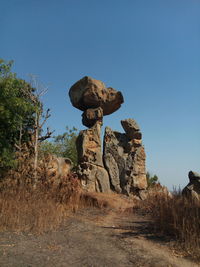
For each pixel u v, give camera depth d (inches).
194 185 588.4
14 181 559.5
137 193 775.1
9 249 260.8
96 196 675.4
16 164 599.8
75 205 567.5
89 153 783.1
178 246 284.8
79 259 242.1
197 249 265.3
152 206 512.4
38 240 300.2
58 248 273.4
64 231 350.6
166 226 355.6
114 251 270.1
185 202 378.0
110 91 829.2
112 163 802.8
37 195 491.2
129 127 828.6
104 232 356.8
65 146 1309.1
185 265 235.5
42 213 395.5
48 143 1232.8
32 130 711.1
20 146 643.5
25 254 248.7
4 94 577.6
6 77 605.6
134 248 279.7
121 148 823.1
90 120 828.6
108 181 773.3
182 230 309.0
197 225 309.9
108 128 852.0
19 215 374.6
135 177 783.1
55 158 723.4
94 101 820.0
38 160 689.6
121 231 364.8
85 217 478.9
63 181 647.1
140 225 412.5
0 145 581.3
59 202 537.6
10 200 422.6
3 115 566.6
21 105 589.0
